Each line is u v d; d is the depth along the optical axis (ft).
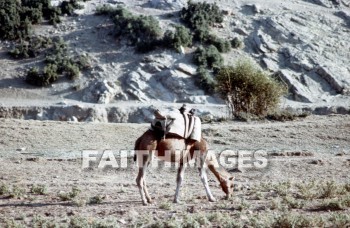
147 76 204.13
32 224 35.55
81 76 210.59
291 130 97.35
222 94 126.21
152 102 193.26
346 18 260.21
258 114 121.80
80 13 252.62
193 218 35.55
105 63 216.74
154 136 40.60
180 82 199.21
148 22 227.61
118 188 52.21
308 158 71.72
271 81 122.72
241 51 227.81
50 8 250.98
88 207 41.70
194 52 215.51
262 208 40.86
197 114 170.71
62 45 226.99
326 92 206.08
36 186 49.70
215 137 91.25
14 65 220.23
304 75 211.41
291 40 236.02
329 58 225.35
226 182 44.65
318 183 51.65
